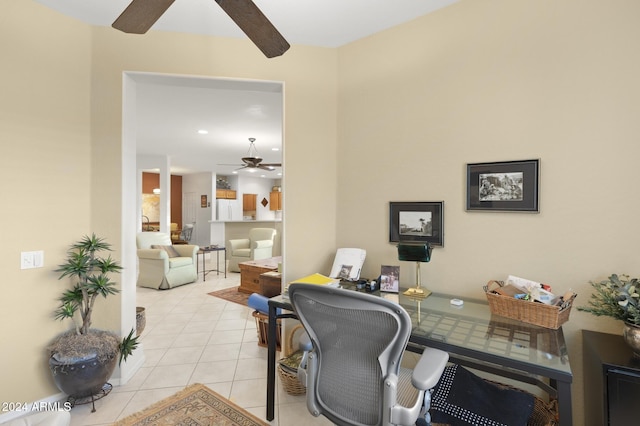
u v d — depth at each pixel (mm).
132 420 1842
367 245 2369
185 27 2270
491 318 1580
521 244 1778
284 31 2307
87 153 2182
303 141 2473
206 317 3609
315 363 1303
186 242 8945
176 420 1846
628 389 1194
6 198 1850
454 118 1992
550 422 1468
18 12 1895
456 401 1495
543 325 1457
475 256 1927
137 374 2352
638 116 1492
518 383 1814
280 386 2203
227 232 6777
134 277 2432
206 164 8086
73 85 2119
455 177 1991
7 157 1853
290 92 2457
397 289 1981
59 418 1177
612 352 1326
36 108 1961
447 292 2027
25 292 1920
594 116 1584
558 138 1671
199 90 3262
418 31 2141
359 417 1182
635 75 1498
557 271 1680
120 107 2238
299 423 1823
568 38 1646
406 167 2186
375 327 1107
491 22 1868
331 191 2518
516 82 1786
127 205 2303
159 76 2307
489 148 1872
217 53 2371
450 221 2012
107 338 2033
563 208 1661
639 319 1225
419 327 1470
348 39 2410
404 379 1348
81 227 2150
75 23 2135
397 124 2225
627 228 1518
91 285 1987
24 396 1910
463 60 1963
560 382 1076
